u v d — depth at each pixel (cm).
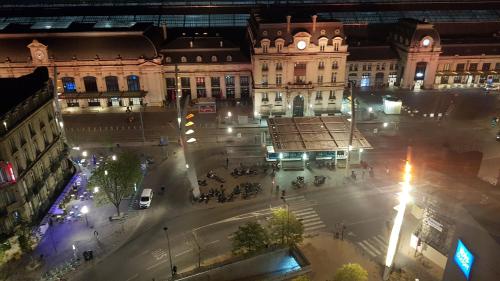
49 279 6400
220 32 14975
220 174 9312
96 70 12788
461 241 4947
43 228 7400
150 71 12838
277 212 6675
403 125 11888
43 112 8194
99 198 7969
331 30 11325
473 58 14625
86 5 16812
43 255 6881
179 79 13375
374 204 8156
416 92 14438
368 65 14675
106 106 13275
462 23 16412
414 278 6294
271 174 9188
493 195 6956
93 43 12656
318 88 11819
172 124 12012
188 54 13225
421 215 7419
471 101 13650
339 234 7300
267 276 6406
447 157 8788
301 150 9031
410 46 14000
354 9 16888
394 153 10194
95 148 10575
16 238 7006
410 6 17025
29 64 12531
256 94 11875
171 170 9538
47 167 8244
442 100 13688
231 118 12306
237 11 16350
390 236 6788
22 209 7212
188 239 7256
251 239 6350
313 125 10200
